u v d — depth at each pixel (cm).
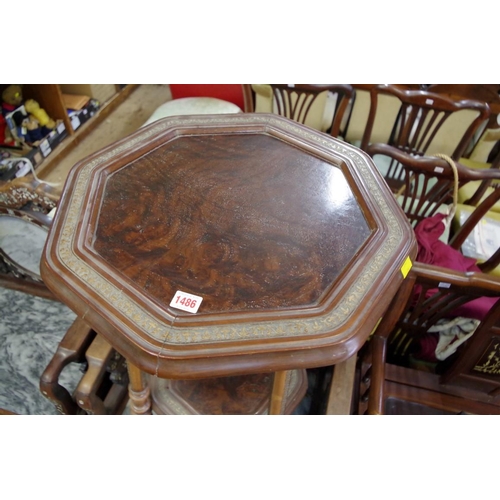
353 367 124
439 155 157
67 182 100
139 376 111
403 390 146
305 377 137
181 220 94
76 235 88
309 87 195
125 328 74
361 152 115
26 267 151
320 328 75
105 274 81
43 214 128
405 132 201
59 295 80
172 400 127
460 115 224
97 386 117
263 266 86
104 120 327
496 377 138
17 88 254
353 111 242
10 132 260
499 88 217
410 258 89
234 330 74
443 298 132
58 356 116
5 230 138
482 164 239
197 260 86
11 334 148
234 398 128
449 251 167
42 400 151
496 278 114
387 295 82
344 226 96
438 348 154
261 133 121
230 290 81
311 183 106
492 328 119
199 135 119
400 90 185
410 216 181
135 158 109
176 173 106
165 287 80
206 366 71
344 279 83
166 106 252
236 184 104
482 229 200
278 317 76
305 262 87
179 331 74
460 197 225
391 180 218
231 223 94
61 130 284
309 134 120
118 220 93
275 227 94
